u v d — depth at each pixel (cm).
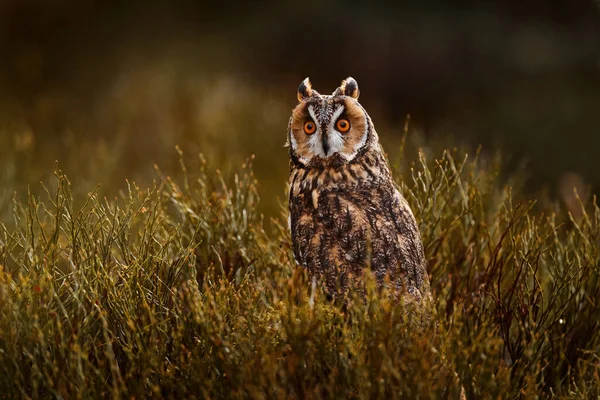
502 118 3381
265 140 2434
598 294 1098
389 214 988
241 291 998
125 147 2327
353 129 1002
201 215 1163
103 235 997
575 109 3397
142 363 884
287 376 854
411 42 3919
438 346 883
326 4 4216
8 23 3512
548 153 3038
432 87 3769
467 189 1215
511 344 1059
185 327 934
